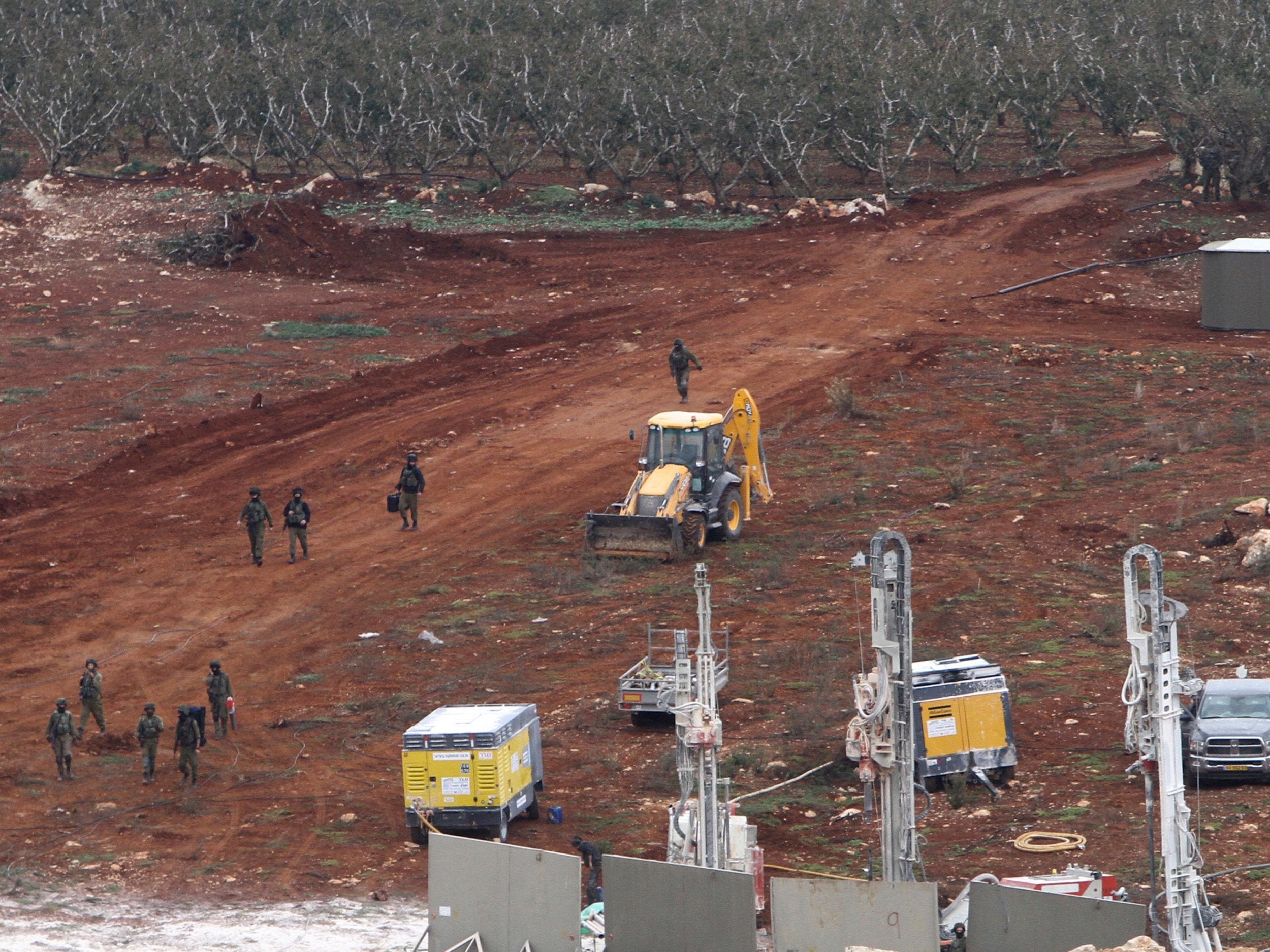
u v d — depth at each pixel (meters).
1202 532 121.75
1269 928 55.88
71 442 161.00
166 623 113.62
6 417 170.00
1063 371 184.62
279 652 106.94
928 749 76.19
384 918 64.25
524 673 99.44
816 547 125.38
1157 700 46.84
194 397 177.12
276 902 66.62
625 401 176.50
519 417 171.25
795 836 71.56
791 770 80.25
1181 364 185.25
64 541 132.62
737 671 96.88
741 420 132.12
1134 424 161.25
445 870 53.97
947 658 94.50
